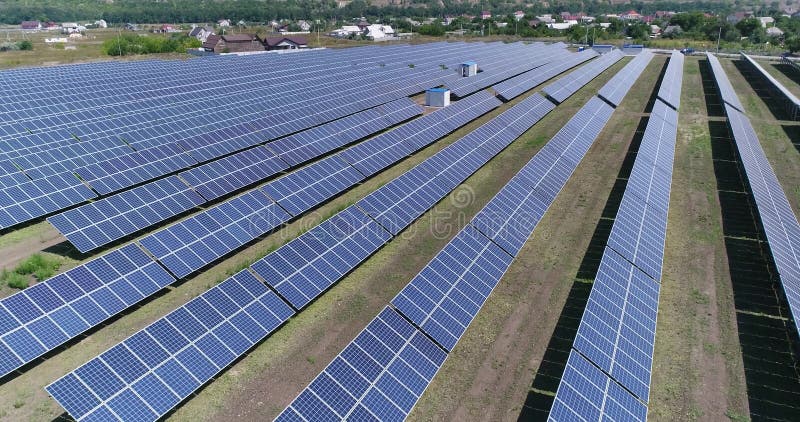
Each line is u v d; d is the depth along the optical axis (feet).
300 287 84.89
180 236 94.27
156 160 130.62
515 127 174.60
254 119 175.22
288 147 145.38
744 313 84.28
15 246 99.30
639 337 73.92
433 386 69.92
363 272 96.12
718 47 458.50
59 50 423.64
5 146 130.72
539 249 103.76
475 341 78.18
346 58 312.29
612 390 64.34
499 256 94.73
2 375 64.54
